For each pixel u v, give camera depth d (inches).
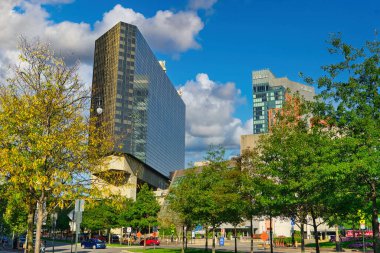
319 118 858.1
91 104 813.9
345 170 666.8
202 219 1358.3
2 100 689.0
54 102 710.5
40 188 671.1
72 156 708.7
